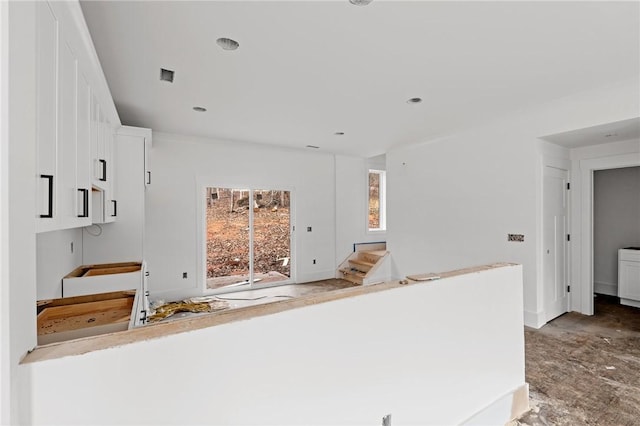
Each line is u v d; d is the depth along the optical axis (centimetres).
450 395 168
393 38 210
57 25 125
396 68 253
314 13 183
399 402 146
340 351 126
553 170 382
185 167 483
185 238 484
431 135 465
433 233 480
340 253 646
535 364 272
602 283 510
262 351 107
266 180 558
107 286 246
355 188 664
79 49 155
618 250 469
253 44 216
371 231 687
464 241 434
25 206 78
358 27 197
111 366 82
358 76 268
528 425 196
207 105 338
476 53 230
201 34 204
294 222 591
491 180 401
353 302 130
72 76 149
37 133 101
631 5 175
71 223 147
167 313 409
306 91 300
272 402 109
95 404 81
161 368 89
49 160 114
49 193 109
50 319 164
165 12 180
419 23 193
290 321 113
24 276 76
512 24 194
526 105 340
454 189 448
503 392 198
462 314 174
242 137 486
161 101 324
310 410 118
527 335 335
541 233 362
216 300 480
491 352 191
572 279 415
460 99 321
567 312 411
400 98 319
